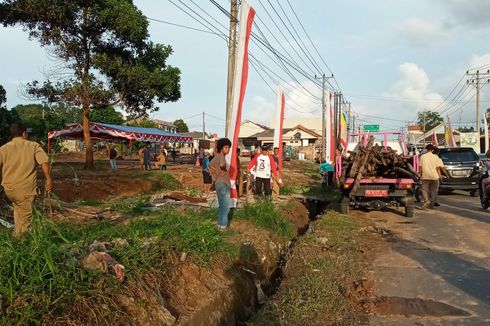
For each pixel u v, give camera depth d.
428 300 5.26
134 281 4.04
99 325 3.32
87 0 18.88
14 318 3.01
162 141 34.56
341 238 8.08
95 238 5.18
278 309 5.01
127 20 19.25
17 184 5.36
